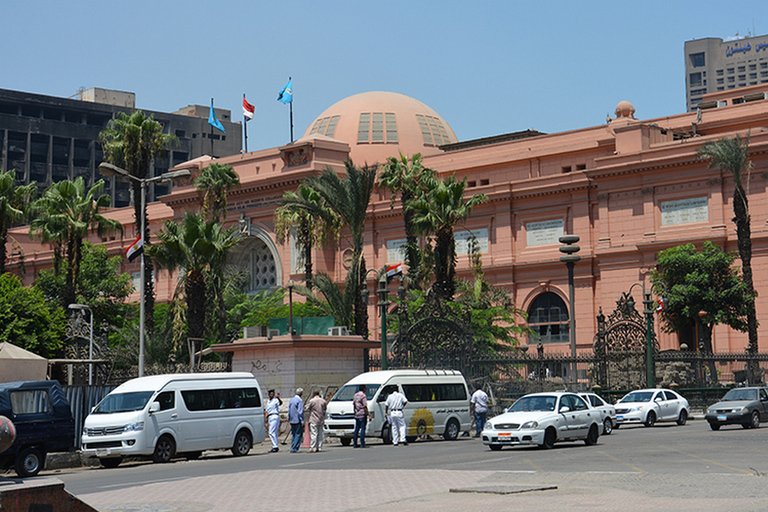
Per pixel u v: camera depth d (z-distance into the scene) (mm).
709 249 52625
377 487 16906
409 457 23875
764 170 56438
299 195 56594
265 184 74938
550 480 16891
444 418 31531
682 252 52969
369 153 82375
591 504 13625
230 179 63781
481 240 69312
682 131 64438
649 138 62312
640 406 35719
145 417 25578
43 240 55594
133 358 50281
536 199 66750
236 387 28344
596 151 66500
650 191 60094
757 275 55844
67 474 24516
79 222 55406
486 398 32875
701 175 58219
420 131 85125
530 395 26812
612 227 61719
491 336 48438
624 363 44688
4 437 10547
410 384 31078
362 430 28859
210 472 22094
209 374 27828
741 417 31766
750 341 48312
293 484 17953
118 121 55094
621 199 61500
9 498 9602
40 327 49812
